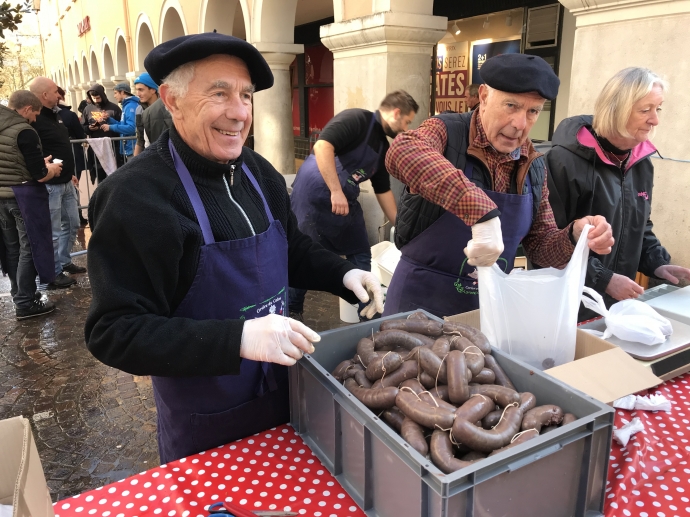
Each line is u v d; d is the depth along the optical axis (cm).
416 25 496
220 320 128
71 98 2903
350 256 423
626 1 324
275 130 795
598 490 118
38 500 94
